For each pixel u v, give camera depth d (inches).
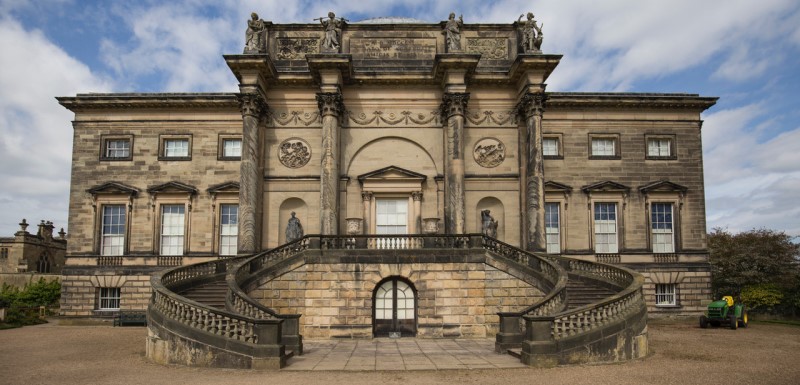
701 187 1492.4
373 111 1391.5
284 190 1357.0
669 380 630.5
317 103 1348.4
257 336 731.4
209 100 1453.0
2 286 2365.9
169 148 1482.5
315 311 1066.7
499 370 692.7
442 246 1111.6
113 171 1464.1
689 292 1460.4
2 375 676.7
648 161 1489.9
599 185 1454.2
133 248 1435.8
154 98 1453.0
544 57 1294.3
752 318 1734.7
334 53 1298.0
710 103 1496.1
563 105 1486.2
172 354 764.0
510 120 1401.3
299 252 1086.4
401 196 1368.1
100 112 1480.1
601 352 765.3
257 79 1309.1
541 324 743.7
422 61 1414.9
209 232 1432.1
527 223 1321.4
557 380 626.5
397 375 657.6
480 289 1082.1
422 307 1074.7
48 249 2733.8
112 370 711.1
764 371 695.1
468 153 1385.3
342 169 1363.2
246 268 1061.1
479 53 1332.4
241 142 1472.7
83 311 1427.2
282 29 1421.0
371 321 1067.3
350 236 1097.4
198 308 769.6
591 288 1112.2
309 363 749.9
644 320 837.8
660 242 1481.3
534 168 1304.1
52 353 876.6
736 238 2022.6
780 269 1898.4
